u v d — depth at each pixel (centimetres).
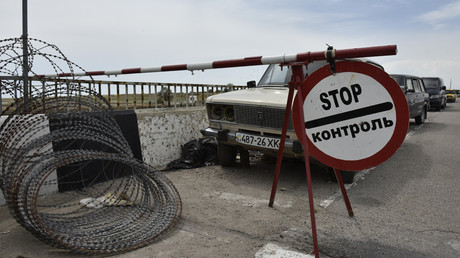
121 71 567
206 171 602
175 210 385
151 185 413
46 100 386
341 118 311
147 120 612
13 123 385
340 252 301
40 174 311
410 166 632
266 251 301
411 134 1051
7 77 418
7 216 379
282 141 395
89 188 486
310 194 294
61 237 294
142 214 380
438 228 352
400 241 322
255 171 600
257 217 383
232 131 552
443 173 577
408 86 1098
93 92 408
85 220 366
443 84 2348
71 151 350
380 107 298
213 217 382
